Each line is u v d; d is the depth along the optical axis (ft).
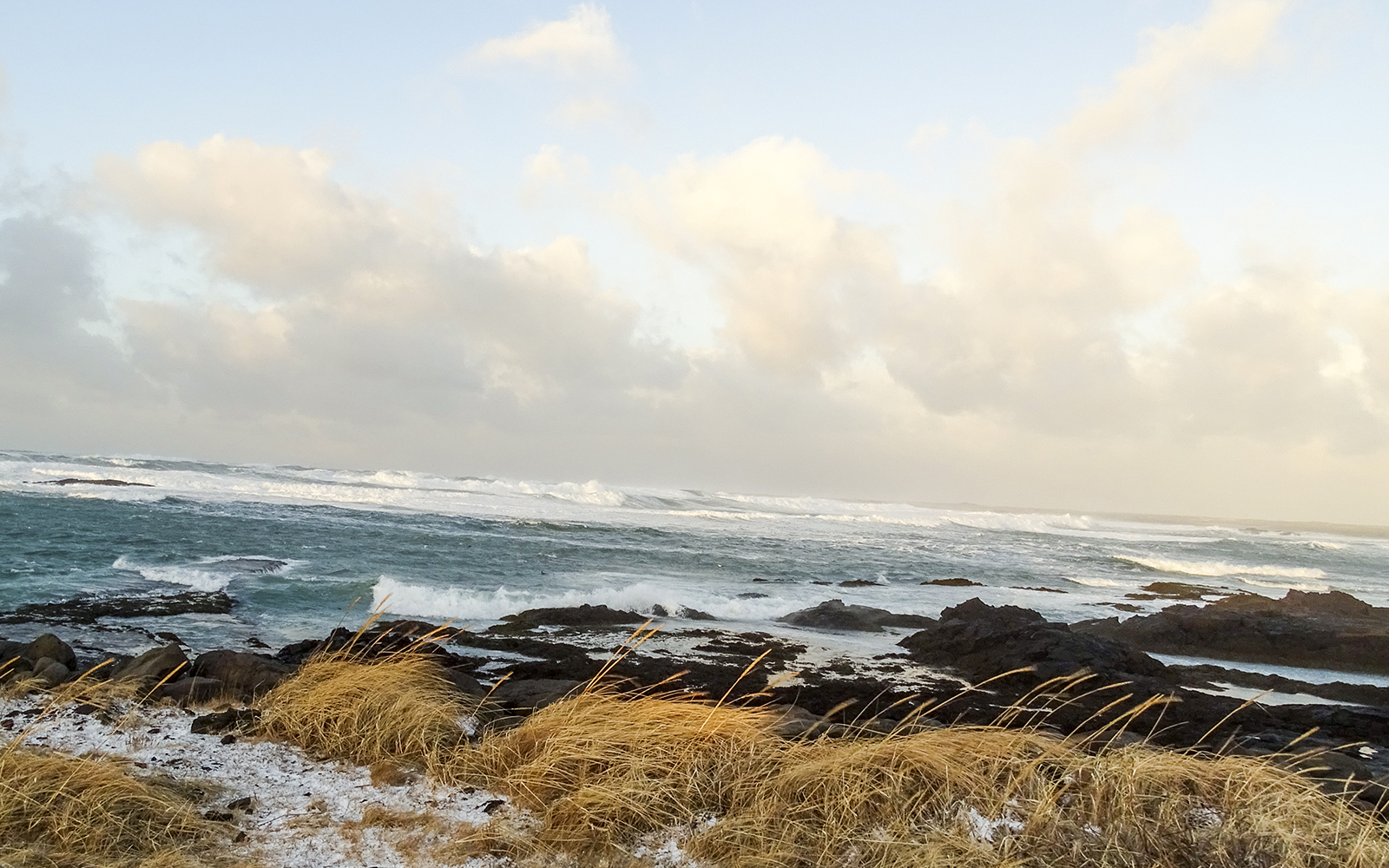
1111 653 41.42
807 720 20.51
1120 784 14.83
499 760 16.93
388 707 18.74
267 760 17.30
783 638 47.70
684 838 14.19
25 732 16.31
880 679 37.45
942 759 15.64
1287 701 39.40
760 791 15.19
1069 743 17.37
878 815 14.49
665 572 77.20
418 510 112.37
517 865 13.15
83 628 38.52
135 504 90.74
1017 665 39.70
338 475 159.02
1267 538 249.96
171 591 49.24
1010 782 15.19
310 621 44.04
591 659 37.83
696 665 37.17
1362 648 52.31
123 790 13.92
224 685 22.15
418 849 13.51
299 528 83.76
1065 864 12.87
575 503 161.38
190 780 15.64
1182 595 86.84
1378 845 13.10
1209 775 15.48
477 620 49.24
